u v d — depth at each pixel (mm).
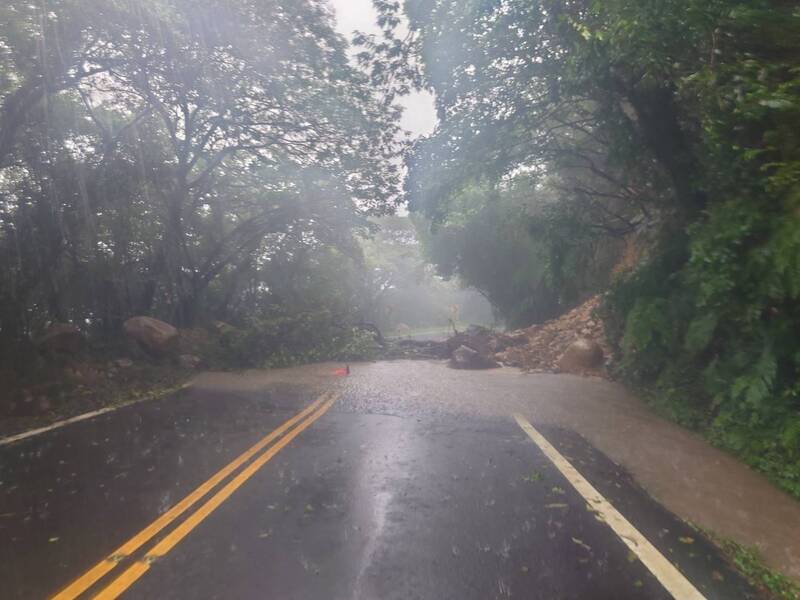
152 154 16312
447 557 4070
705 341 7898
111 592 3658
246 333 15633
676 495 5410
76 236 14828
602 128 10617
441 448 6898
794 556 4262
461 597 3570
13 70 11562
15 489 5539
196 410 9359
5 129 11781
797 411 6469
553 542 4309
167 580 3799
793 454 5898
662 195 10938
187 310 19438
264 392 11141
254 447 6965
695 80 6402
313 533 4477
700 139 8758
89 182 14469
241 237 21469
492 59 9914
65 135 14688
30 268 13484
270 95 14352
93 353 13469
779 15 5695
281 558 4074
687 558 4098
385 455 6598
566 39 8555
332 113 15312
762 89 5359
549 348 15992
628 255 14930
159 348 14508
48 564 4023
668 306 9344
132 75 13383
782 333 6656
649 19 6758
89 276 15797
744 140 6359
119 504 5133
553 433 7652
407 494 5316
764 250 6023
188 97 14227
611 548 4223
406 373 13992
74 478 5879
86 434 7762
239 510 4945
